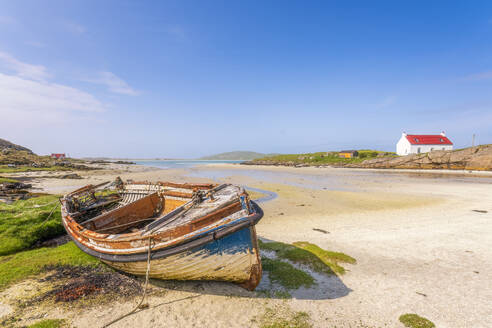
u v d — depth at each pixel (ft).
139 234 22.68
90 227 29.99
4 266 26.84
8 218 39.70
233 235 20.31
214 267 21.06
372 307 20.85
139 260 21.31
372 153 283.18
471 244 35.58
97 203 41.68
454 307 20.79
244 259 20.99
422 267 28.45
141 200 37.27
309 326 18.58
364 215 54.08
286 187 100.27
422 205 64.18
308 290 23.48
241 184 111.34
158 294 22.65
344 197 76.54
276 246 34.45
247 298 22.13
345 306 21.01
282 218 51.93
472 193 82.12
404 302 21.56
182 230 20.25
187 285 24.09
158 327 18.30
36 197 63.77
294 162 294.87
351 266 28.68
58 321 18.47
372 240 37.55
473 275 26.50
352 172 186.70
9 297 21.20
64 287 23.12
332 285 24.45
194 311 20.27
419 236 39.24
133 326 18.34
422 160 199.82
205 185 35.45
